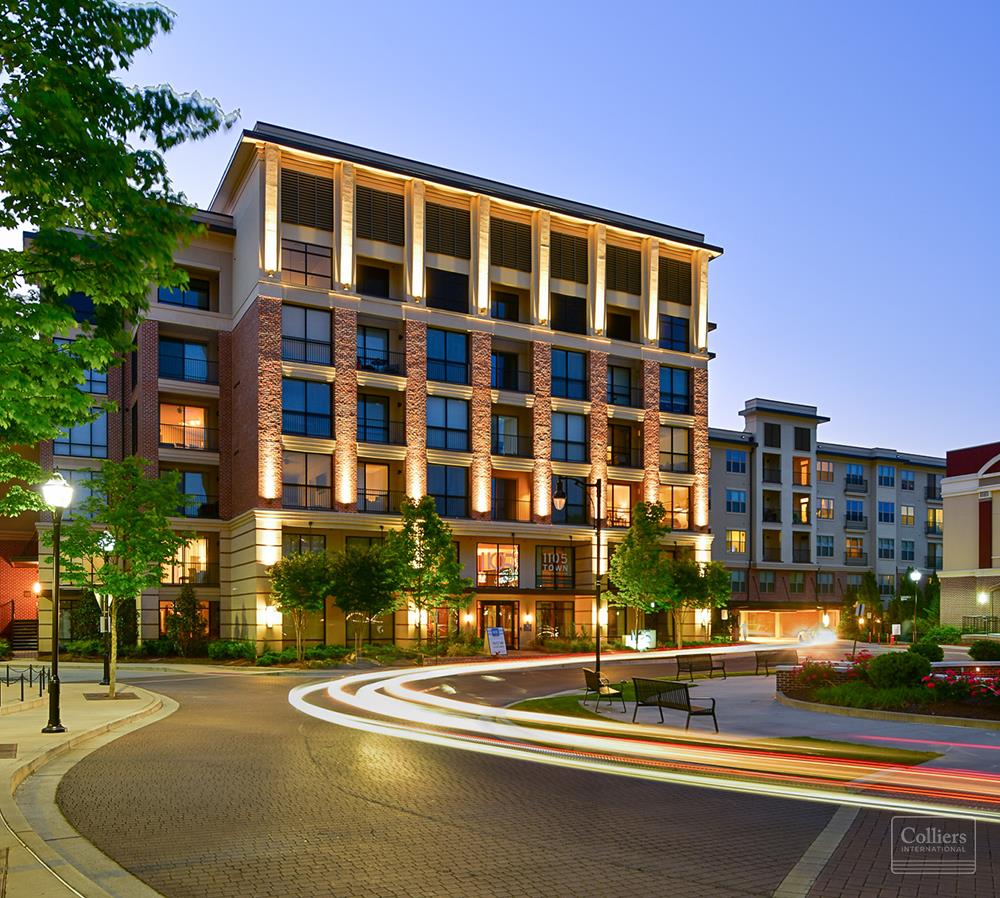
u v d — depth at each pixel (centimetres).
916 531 7912
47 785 1101
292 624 3912
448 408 4484
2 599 4512
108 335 959
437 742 1504
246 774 1185
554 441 4791
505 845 834
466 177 4681
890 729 1603
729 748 1412
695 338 5334
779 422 6925
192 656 3878
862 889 706
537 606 4756
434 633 4200
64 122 767
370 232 4328
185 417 4419
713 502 6544
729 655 4191
